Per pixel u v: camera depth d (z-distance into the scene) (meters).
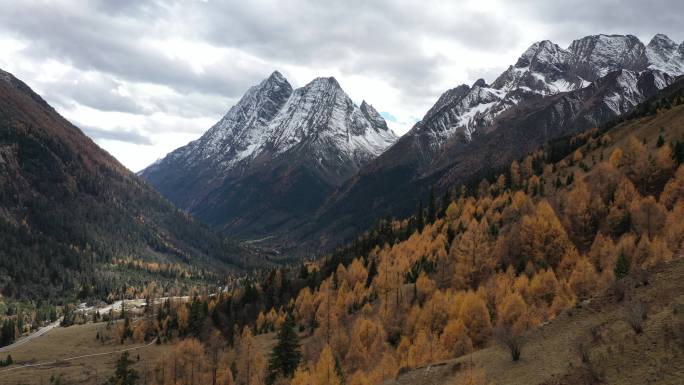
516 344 60.94
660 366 45.44
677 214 109.75
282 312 175.62
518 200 158.50
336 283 175.62
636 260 99.50
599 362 50.22
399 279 145.00
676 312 50.72
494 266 129.88
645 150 146.38
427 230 179.62
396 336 112.94
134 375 137.12
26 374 159.12
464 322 92.31
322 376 92.88
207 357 150.25
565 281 102.94
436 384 63.78
